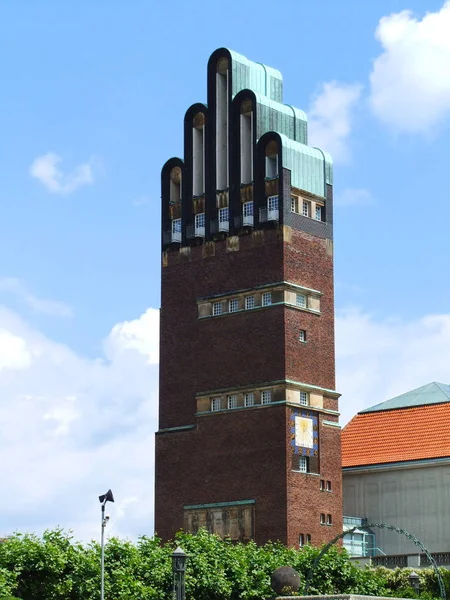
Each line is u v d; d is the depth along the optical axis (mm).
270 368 121062
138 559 94938
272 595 97625
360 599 75812
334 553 104188
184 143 130750
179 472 125062
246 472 120688
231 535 120375
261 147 125312
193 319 127062
